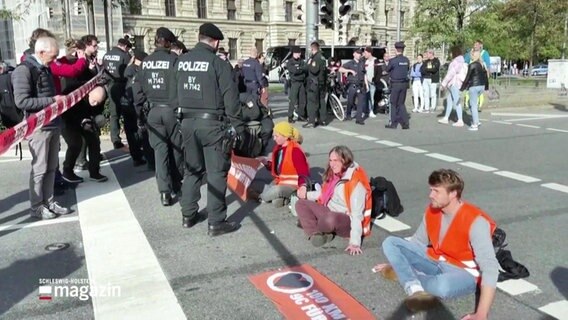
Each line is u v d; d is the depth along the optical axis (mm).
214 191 4496
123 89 8070
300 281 3627
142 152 7598
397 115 11359
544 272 3746
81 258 4098
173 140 5457
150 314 3184
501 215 5121
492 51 42219
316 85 11523
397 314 3160
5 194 6055
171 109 5301
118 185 6449
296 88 12250
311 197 4891
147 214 5234
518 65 66375
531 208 5355
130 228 4789
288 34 55312
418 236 3521
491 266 2984
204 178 6719
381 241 4422
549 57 51594
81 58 6191
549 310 3193
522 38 37719
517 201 5625
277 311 3203
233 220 5020
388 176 6875
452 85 11727
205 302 3330
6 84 4867
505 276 3580
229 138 4387
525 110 15172
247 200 5668
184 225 4801
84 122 6203
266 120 6918
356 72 12227
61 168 7211
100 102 5949
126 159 8102
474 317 2930
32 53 4984
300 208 4453
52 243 4426
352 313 3170
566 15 34094
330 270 3816
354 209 4191
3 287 3596
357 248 4133
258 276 3713
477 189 6160
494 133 10672
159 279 3676
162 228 4793
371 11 60125
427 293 3195
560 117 13430
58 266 3947
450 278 3137
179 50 5703
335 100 12984
